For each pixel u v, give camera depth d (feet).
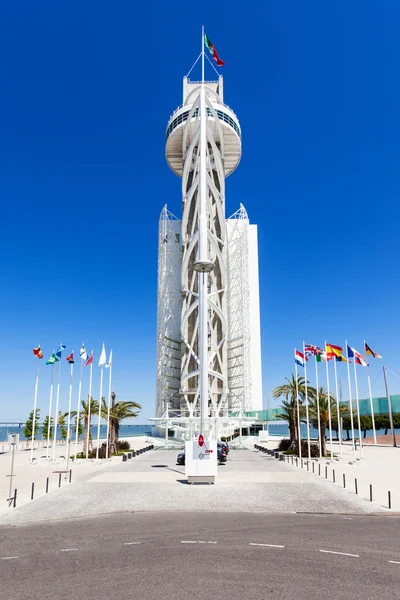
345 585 29.94
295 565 34.06
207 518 52.21
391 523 49.62
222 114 279.08
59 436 319.68
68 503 62.28
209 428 177.88
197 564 34.30
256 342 317.22
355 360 134.41
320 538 42.34
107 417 151.23
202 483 81.35
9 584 30.48
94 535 43.86
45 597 28.09
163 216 314.76
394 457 149.79
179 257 307.37
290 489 75.25
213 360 270.26
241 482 84.07
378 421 267.80
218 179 288.30
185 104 285.84
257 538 42.32
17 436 65.41
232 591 28.86
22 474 100.83
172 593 28.55
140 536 43.21
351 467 115.44
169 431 278.87
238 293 304.91
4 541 42.01
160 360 290.76
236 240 313.94
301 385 160.35
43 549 39.04
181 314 293.43
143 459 143.33
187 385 264.72
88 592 28.84
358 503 62.49
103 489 75.51
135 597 27.94
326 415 151.64
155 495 69.05
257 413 299.17
